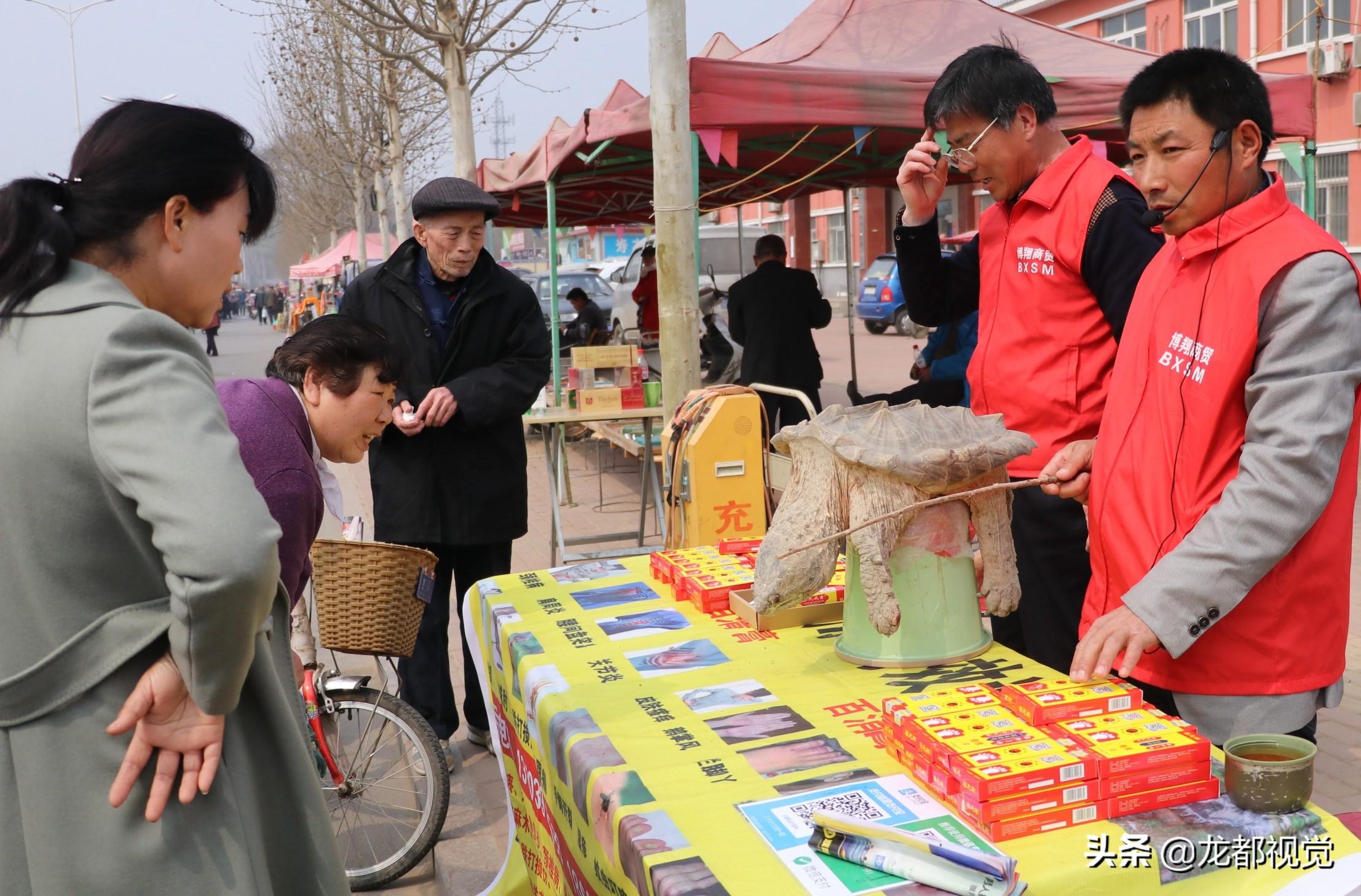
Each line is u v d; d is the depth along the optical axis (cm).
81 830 135
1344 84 1650
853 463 177
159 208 142
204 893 137
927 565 188
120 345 130
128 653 134
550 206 749
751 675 193
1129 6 2008
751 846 132
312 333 224
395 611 286
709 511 391
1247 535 161
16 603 135
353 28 1039
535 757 205
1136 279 238
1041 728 147
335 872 155
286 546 200
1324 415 161
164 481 123
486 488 363
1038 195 251
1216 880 127
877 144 817
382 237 1819
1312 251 167
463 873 308
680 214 486
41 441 129
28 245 135
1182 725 146
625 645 214
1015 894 117
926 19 709
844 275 2991
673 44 478
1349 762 356
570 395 642
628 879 139
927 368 700
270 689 150
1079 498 209
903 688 181
